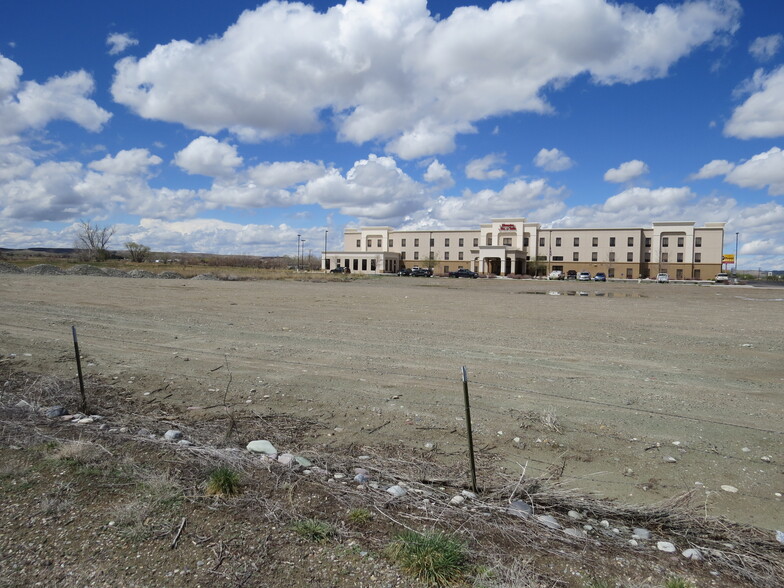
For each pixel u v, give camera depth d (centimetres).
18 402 630
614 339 1273
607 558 318
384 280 6078
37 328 1229
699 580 298
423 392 734
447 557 295
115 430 527
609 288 4897
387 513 365
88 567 281
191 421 597
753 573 309
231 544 310
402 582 278
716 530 369
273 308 1875
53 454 443
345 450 517
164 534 319
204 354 968
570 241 10038
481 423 607
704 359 1022
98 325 1301
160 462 439
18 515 335
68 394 688
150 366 865
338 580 277
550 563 307
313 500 379
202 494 380
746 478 466
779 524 386
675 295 3734
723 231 9256
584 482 458
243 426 583
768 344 1222
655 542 350
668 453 523
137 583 268
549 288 4725
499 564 300
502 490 421
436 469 470
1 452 445
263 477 421
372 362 925
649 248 9694
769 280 9831
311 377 809
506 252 9800
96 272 4575
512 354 1034
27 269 4278
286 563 292
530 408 664
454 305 2236
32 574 273
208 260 12012
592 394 735
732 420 625
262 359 934
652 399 713
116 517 336
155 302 1964
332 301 2267
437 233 11281
